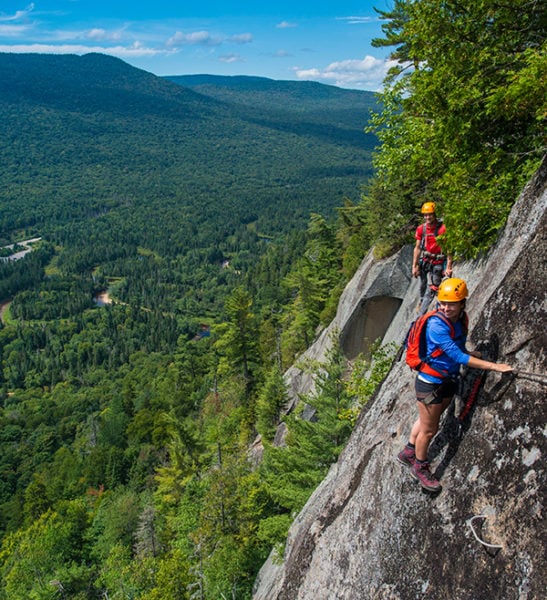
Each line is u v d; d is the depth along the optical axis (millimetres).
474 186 9773
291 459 21953
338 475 8758
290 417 22719
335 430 20328
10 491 76062
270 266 170875
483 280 6836
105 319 171000
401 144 13352
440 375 4863
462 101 9648
